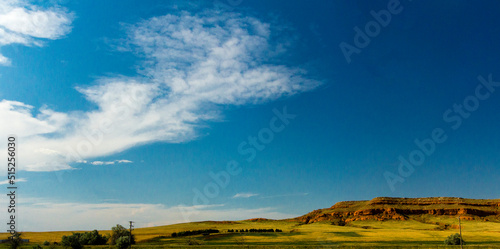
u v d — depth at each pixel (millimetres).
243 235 159625
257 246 108562
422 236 153750
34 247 102125
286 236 156250
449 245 104812
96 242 124375
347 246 107000
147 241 136000
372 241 134500
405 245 106562
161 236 153250
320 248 103812
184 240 136875
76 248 111125
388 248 100688
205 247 106625
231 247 106250
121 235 122625
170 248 104125
